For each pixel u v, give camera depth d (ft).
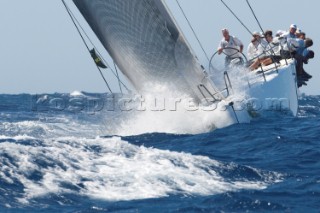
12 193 103.96
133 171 118.73
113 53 208.95
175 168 123.24
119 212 100.27
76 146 130.52
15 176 109.19
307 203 110.01
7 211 97.91
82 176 113.39
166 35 202.80
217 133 188.14
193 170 124.06
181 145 173.58
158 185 113.50
